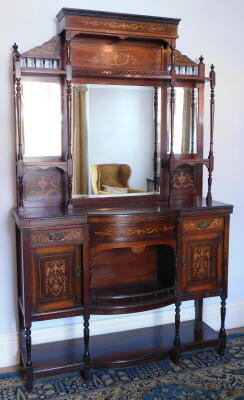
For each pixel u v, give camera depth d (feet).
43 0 8.69
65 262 8.19
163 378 8.66
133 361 8.72
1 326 9.18
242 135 10.73
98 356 8.83
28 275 7.91
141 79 9.33
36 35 8.72
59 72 8.30
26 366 8.16
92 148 9.16
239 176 10.86
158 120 9.58
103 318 10.02
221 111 10.44
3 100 8.63
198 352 9.79
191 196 10.17
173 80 9.11
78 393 8.14
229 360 9.38
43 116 8.77
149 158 9.64
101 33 8.46
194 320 10.68
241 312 11.12
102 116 9.16
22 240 7.79
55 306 8.23
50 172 8.98
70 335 9.75
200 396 8.02
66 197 9.11
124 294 9.04
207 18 10.03
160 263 9.93
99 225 8.20
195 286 9.20
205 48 10.11
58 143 8.95
